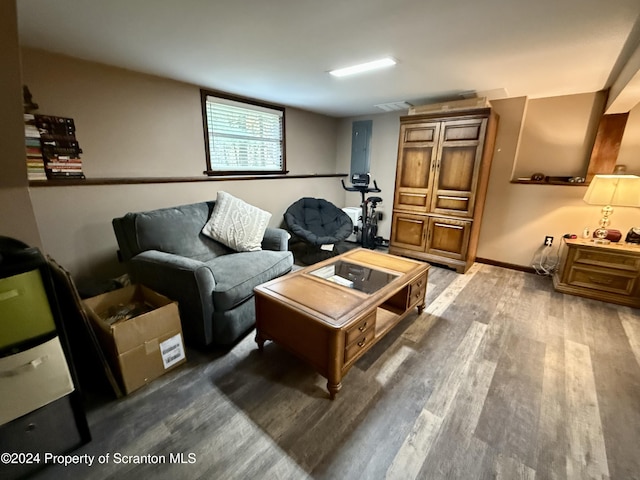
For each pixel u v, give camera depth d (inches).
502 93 119.6
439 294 113.0
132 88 97.9
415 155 139.4
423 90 117.3
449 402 60.7
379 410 58.4
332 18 60.7
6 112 40.9
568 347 79.7
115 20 62.4
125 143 99.0
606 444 51.9
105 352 62.2
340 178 197.8
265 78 104.6
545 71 91.8
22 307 41.3
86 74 88.0
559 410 59.0
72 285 56.7
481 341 82.2
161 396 61.1
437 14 58.5
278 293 69.9
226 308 75.2
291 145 161.3
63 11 58.7
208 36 70.1
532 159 132.6
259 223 109.7
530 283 124.0
